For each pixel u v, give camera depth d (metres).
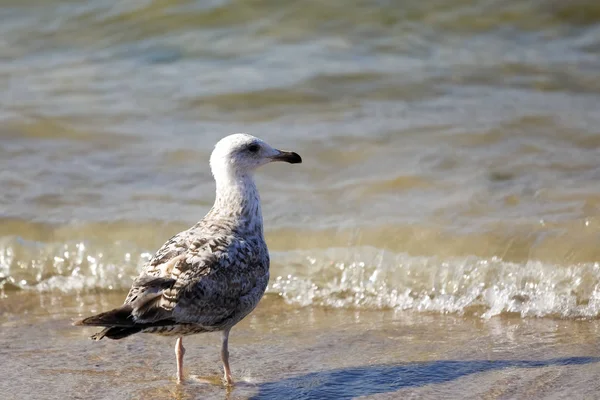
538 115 17.16
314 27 21.91
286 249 12.95
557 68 19.61
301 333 11.09
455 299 11.77
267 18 22.12
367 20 21.84
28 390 9.57
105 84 20.02
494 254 12.21
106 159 16.36
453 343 10.56
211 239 9.35
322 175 15.38
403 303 11.84
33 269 13.17
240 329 11.31
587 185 14.09
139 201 14.57
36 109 18.47
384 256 12.50
